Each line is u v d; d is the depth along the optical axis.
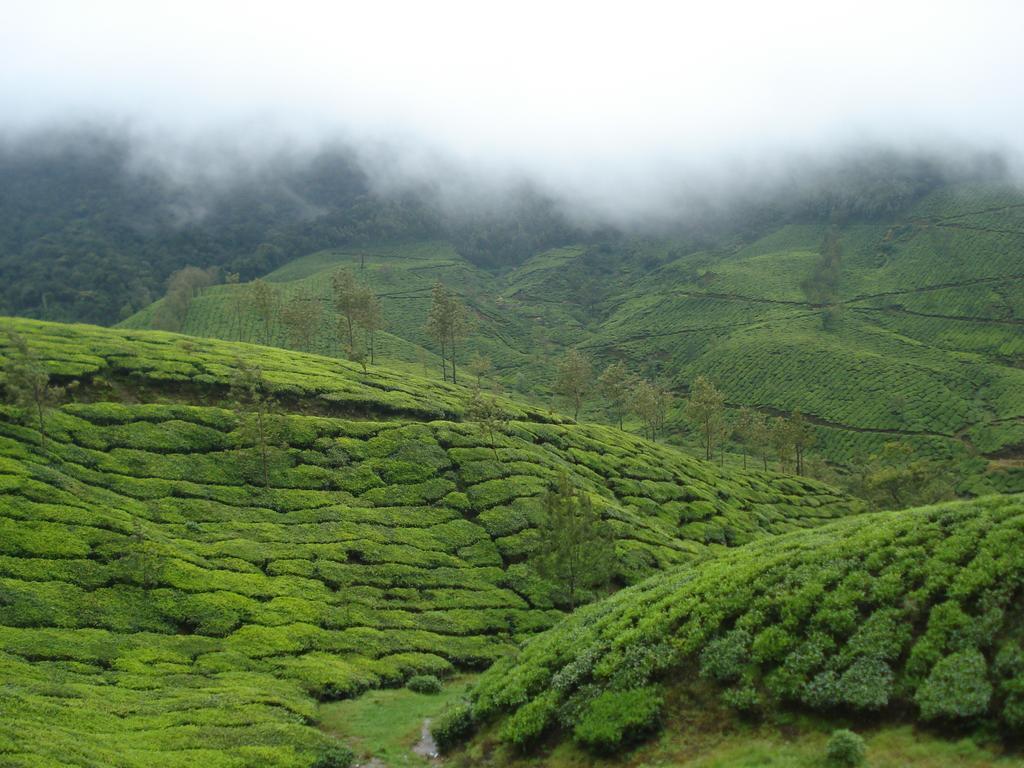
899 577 30.45
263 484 80.75
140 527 59.56
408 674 53.12
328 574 65.69
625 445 129.75
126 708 38.09
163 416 88.50
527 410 131.88
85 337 111.94
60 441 76.69
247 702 41.53
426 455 94.44
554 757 30.11
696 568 43.19
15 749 27.36
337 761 35.09
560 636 39.88
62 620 49.59
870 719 25.44
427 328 155.75
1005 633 25.95
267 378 109.31
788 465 170.75
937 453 177.50
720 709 28.55
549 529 65.06
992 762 21.64
